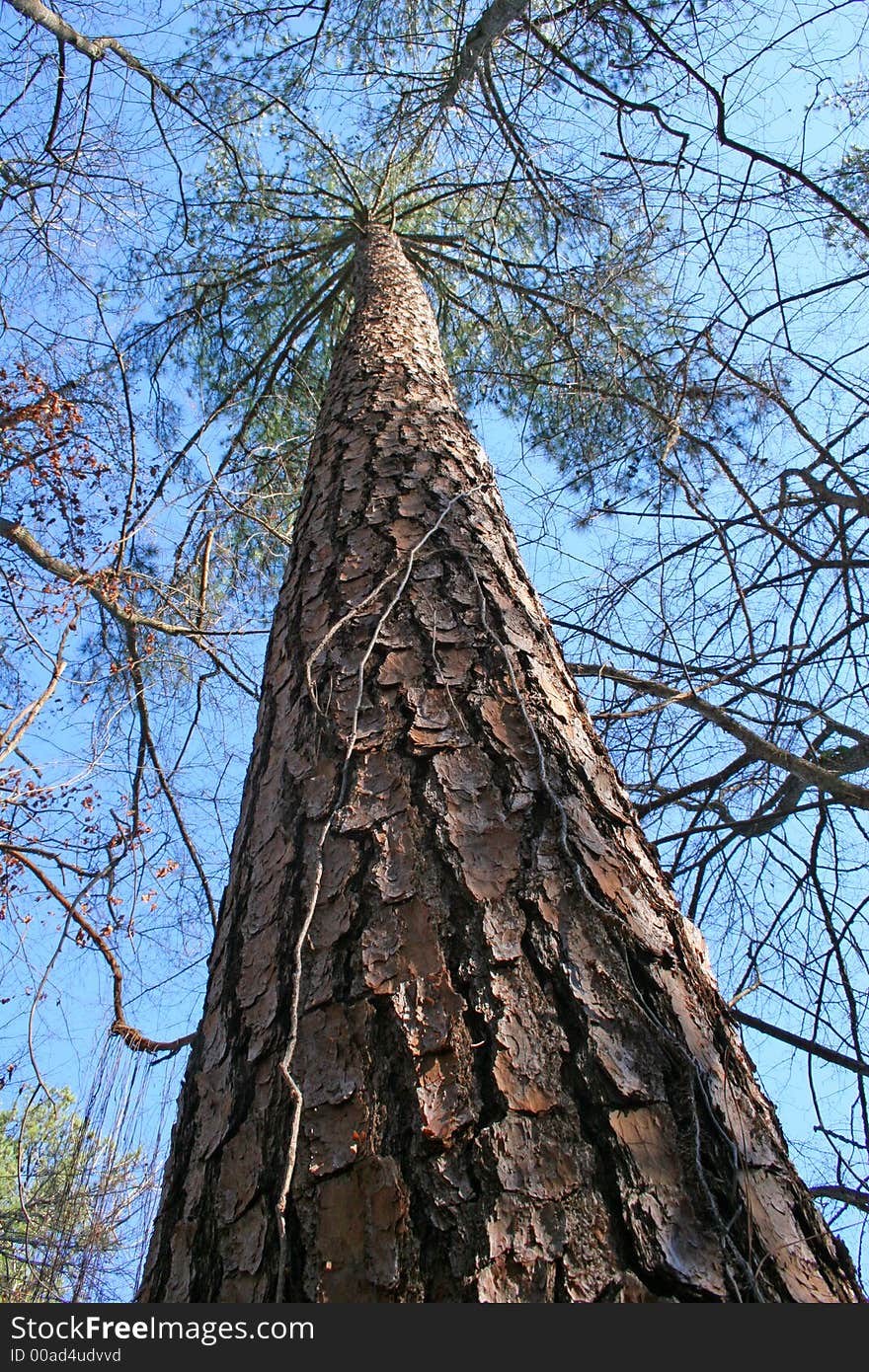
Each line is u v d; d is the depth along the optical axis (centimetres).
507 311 580
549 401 520
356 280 471
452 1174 93
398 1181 94
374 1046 106
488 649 165
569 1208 90
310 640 181
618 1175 93
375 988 112
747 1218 95
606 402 443
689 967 125
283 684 181
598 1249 87
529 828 130
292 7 461
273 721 175
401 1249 89
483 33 438
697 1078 105
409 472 229
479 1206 90
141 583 370
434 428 257
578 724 160
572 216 512
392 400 279
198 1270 101
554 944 114
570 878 123
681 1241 89
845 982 278
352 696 157
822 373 352
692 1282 86
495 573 191
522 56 463
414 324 360
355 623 174
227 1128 112
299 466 502
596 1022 107
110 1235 158
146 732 355
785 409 331
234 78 482
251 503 448
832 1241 105
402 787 137
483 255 571
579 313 463
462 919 117
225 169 532
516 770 139
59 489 354
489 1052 103
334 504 226
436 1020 107
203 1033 132
